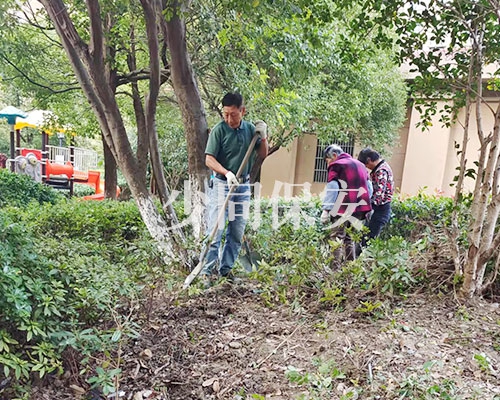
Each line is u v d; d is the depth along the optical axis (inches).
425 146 357.1
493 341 89.7
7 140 703.1
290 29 157.5
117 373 76.5
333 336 95.0
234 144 127.5
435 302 107.2
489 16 105.7
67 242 122.8
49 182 451.8
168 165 400.2
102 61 142.6
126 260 126.1
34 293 76.5
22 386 74.3
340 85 267.6
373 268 109.3
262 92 171.6
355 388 76.6
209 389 82.7
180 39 133.2
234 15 154.8
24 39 242.4
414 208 197.0
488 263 115.0
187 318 109.5
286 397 77.6
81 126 333.1
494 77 125.0
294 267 120.8
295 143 416.2
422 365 81.0
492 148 99.2
